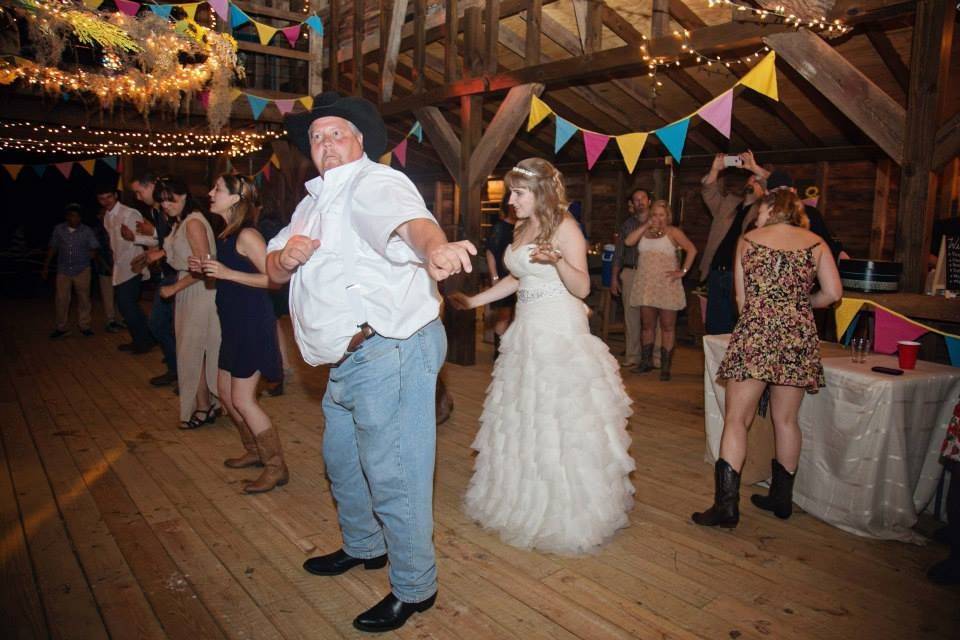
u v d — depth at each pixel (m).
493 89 5.75
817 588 2.48
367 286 1.98
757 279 2.87
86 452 3.84
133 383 5.47
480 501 3.00
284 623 2.23
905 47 4.93
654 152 8.39
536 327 2.82
